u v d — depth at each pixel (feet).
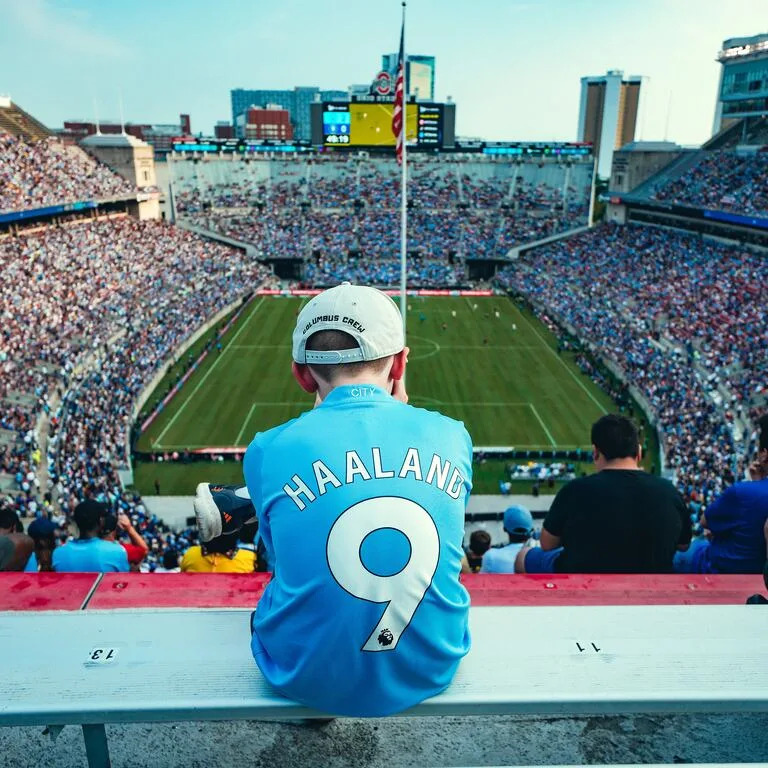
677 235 249.75
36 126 249.96
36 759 10.16
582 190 304.71
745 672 8.25
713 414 127.95
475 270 290.35
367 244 289.94
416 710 7.86
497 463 126.21
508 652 8.57
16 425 115.24
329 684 7.57
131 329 177.78
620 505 16.66
